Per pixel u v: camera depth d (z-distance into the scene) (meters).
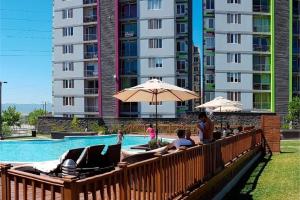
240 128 22.27
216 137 14.28
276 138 24.39
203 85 53.91
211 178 10.52
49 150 30.36
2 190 5.40
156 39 54.75
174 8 54.06
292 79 56.53
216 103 26.09
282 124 54.62
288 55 55.53
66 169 8.03
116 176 5.17
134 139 34.34
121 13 56.66
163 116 53.78
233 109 28.61
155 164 6.57
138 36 55.31
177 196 7.75
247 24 54.28
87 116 60.47
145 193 6.08
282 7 55.34
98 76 57.75
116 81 56.16
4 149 30.47
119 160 10.52
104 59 57.28
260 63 54.97
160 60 54.53
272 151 24.38
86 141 32.94
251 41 54.41
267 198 11.80
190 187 8.65
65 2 61.69
